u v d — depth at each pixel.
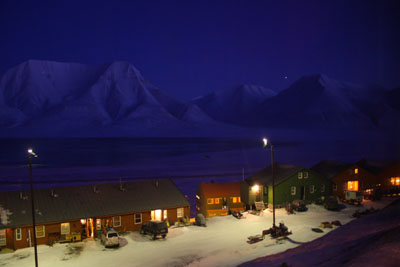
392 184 50.56
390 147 191.50
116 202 35.00
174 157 147.75
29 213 30.66
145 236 32.38
